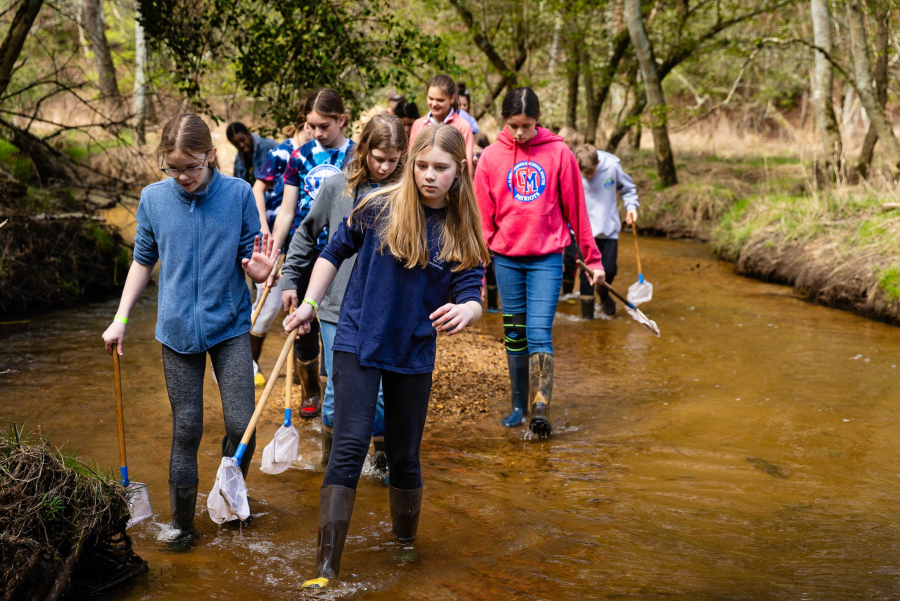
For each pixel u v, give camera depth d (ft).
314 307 9.37
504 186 14.97
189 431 10.00
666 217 42.32
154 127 31.04
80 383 16.62
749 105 74.23
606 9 49.90
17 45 24.52
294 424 14.82
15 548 7.71
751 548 9.77
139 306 24.86
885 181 31.17
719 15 46.01
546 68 58.49
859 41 33.50
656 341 21.49
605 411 16.02
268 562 9.34
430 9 44.16
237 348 10.34
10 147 30.30
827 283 25.99
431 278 9.11
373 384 8.96
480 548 9.78
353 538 10.04
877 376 17.95
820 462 13.07
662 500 11.44
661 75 47.34
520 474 12.59
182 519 9.99
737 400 16.48
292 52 26.96
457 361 18.48
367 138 10.81
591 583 8.74
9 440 8.66
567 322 23.93
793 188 41.68
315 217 12.02
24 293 23.84
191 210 9.99
